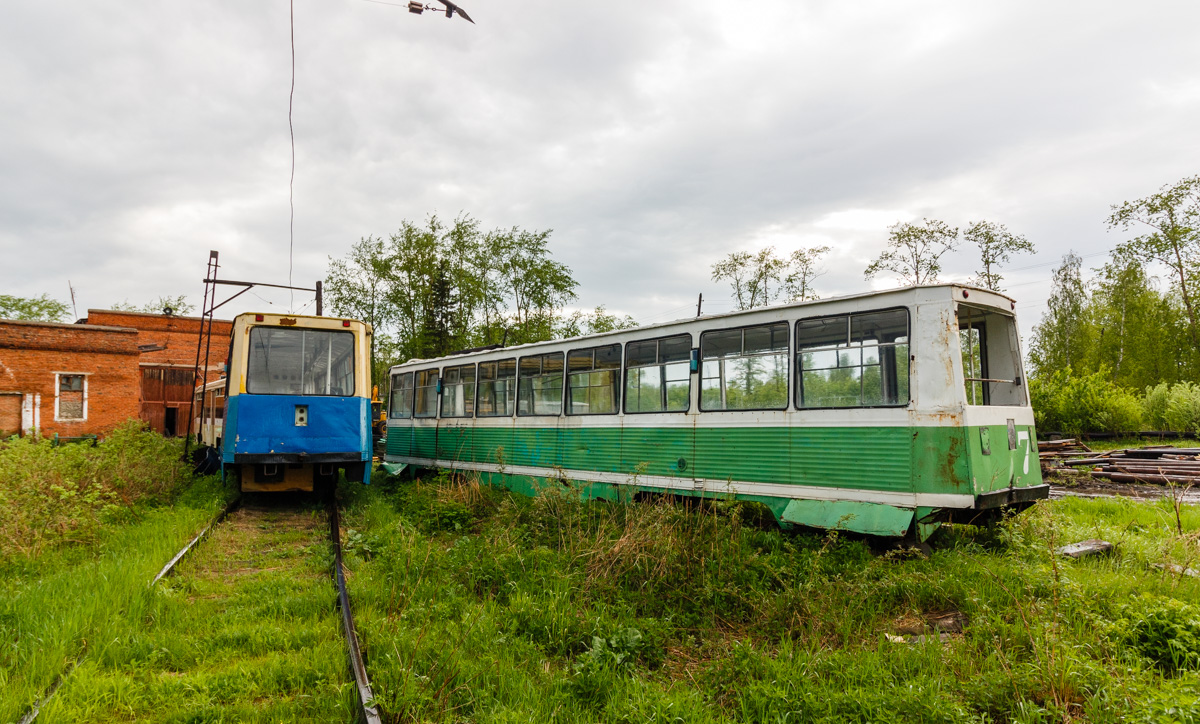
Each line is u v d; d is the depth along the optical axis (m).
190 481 14.29
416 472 17.23
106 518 9.12
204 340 38.06
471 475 14.32
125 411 26.66
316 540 8.87
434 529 9.57
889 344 7.70
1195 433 22.66
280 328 11.88
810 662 4.50
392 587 6.14
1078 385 23.98
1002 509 7.79
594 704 4.13
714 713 4.05
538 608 5.65
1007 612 5.24
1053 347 47.31
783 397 8.64
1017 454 7.89
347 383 12.14
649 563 6.69
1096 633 4.62
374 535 8.51
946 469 7.09
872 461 7.66
